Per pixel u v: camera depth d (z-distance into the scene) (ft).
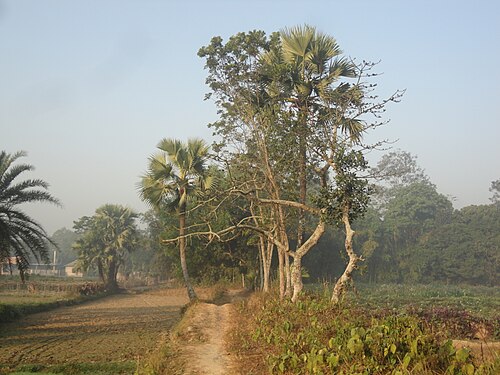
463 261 203.31
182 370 42.01
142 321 93.15
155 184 105.40
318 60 72.49
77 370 48.14
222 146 82.02
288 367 37.70
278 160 72.54
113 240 204.95
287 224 86.53
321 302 56.29
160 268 207.82
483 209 218.59
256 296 83.76
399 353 31.65
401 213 224.53
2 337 71.46
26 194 79.25
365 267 60.23
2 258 81.51
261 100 81.15
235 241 133.69
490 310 84.84
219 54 78.69
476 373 27.07
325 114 68.80
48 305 120.98
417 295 117.19
